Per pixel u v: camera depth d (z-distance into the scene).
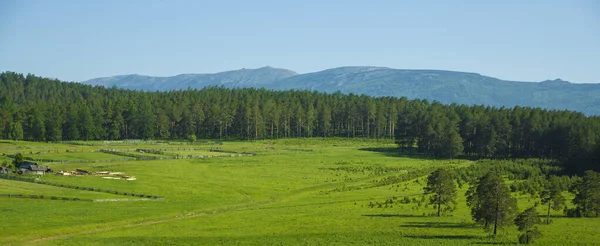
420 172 169.62
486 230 86.75
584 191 103.62
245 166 183.12
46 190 120.56
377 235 84.12
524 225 80.75
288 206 113.62
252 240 81.12
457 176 157.88
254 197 126.00
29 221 89.75
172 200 117.75
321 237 82.75
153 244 78.75
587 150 180.88
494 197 85.56
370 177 163.25
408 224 93.50
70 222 91.38
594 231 87.25
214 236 84.00
